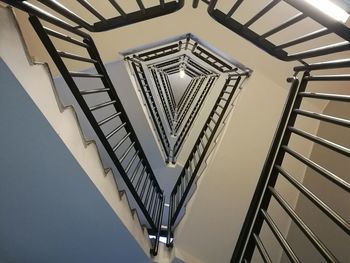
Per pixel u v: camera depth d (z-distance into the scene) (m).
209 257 2.55
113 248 2.19
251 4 2.01
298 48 2.07
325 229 1.85
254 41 1.26
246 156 2.54
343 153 0.85
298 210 2.24
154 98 3.82
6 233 1.99
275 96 2.44
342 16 0.79
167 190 4.08
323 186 2.01
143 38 2.39
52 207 1.70
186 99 5.99
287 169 2.30
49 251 2.21
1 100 1.07
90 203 1.67
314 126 2.31
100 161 1.64
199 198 2.54
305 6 0.80
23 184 1.49
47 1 0.95
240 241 1.25
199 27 2.31
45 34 1.11
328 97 1.04
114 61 2.55
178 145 4.12
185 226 2.54
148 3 2.11
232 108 2.74
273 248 2.35
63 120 1.28
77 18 1.15
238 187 2.54
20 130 1.18
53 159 1.34
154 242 2.54
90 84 2.79
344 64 0.94
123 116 1.96
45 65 1.17
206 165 2.81
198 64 4.20
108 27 1.28
